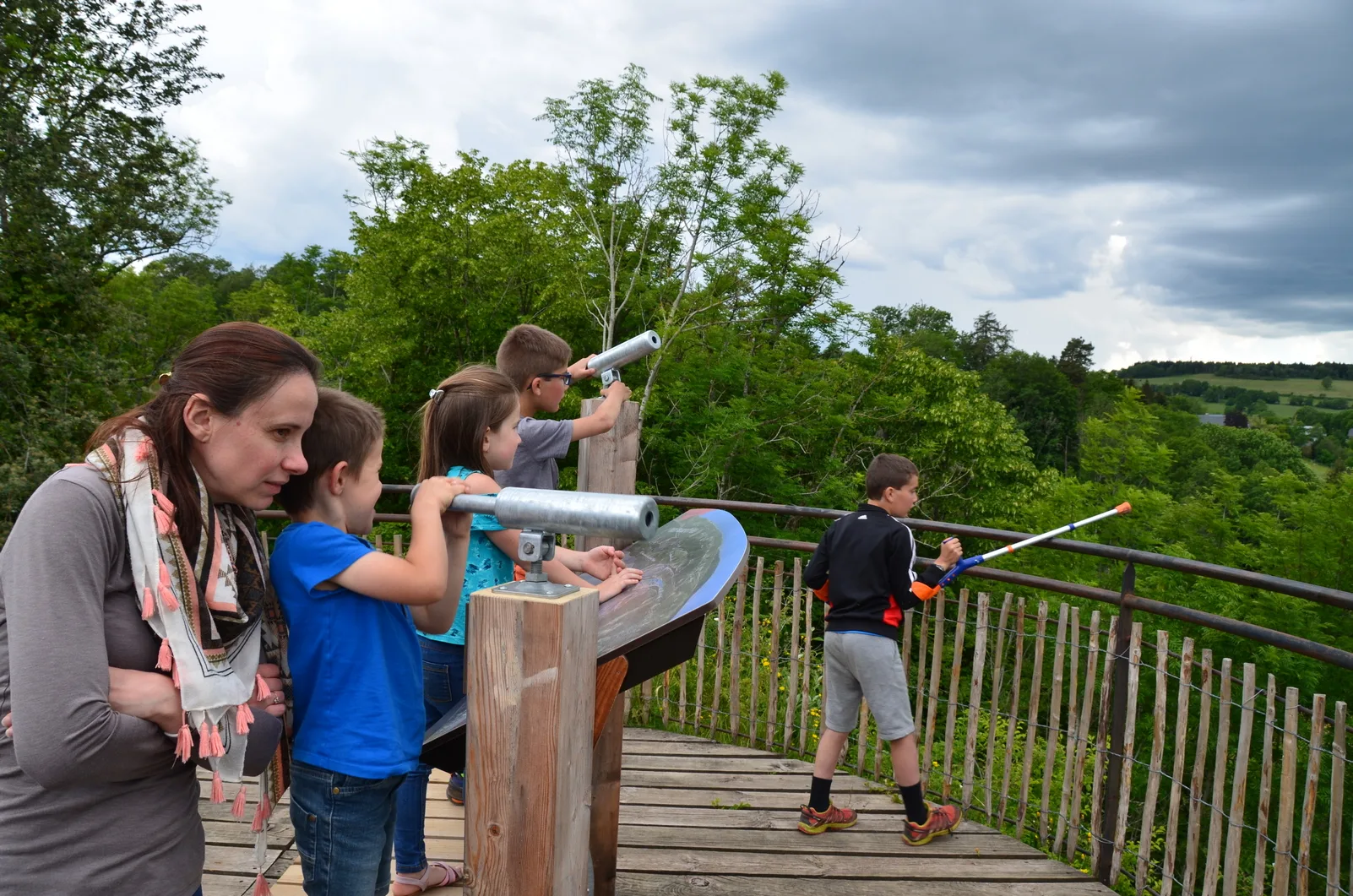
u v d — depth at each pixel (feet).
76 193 46.26
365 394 56.29
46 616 2.80
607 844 7.20
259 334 3.30
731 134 55.11
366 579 3.71
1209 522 56.29
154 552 3.04
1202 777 7.95
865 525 9.12
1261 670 45.24
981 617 10.02
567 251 57.26
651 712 13.48
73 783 2.88
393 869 7.49
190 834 3.34
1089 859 9.10
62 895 2.99
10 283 43.50
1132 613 8.61
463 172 57.77
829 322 58.34
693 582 4.19
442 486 3.90
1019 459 71.51
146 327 50.06
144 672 3.06
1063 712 20.72
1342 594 6.57
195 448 3.28
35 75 45.32
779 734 12.71
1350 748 27.35
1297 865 7.19
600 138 56.08
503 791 3.12
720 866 8.57
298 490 4.17
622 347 7.25
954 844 9.24
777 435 55.06
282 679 3.86
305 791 3.95
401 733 3.98
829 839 9.23
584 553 5.98
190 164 57.82
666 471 54.80
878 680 8.89
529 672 3.05
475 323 55.16
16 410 42.06
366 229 60.29
